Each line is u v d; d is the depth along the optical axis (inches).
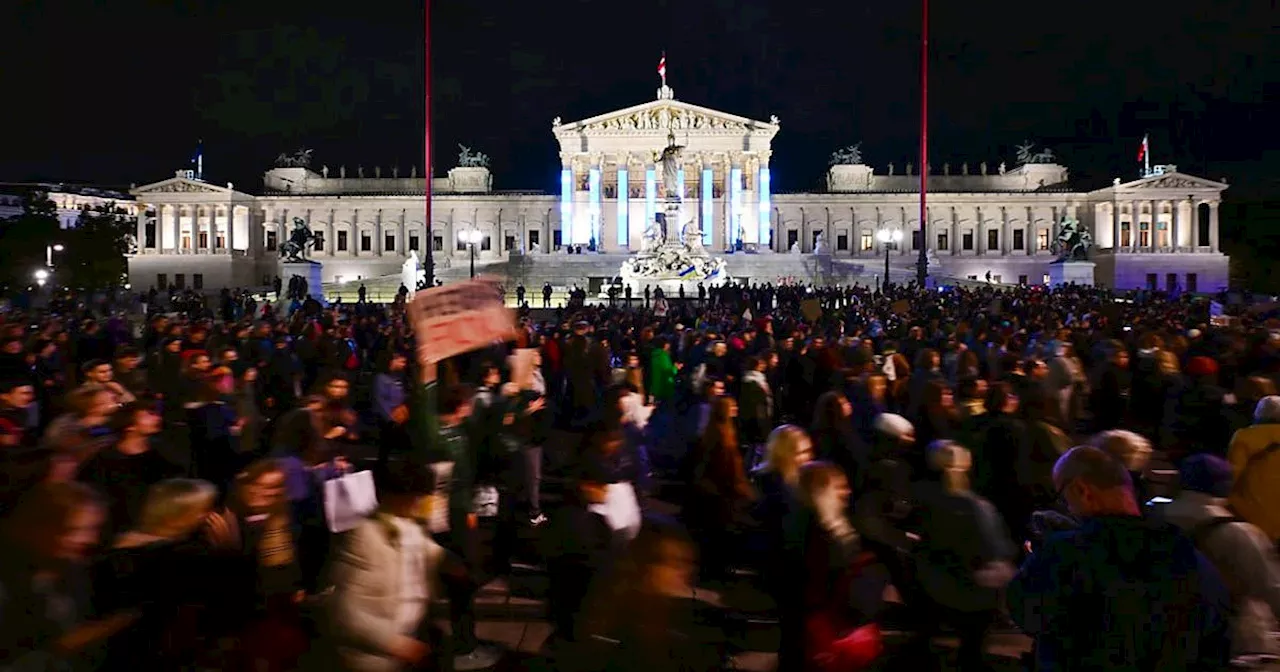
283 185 5964.6
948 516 366.9
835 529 328.8
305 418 448.8
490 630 472.4
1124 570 249.0
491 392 593.6
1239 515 336.5
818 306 1384.1
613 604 277.3
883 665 398.6
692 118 5487.2
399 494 313.4
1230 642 258.8
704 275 2965.1
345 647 297.6
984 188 5871.1
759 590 512.7
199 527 318.3
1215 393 628.1
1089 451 279.1
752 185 5590.6
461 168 6023.6
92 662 286.7
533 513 614.5
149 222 6141.7
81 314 1713.8
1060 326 1269.7
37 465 360.5
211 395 543.5
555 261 4562.0
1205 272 5187.0
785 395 916.6
